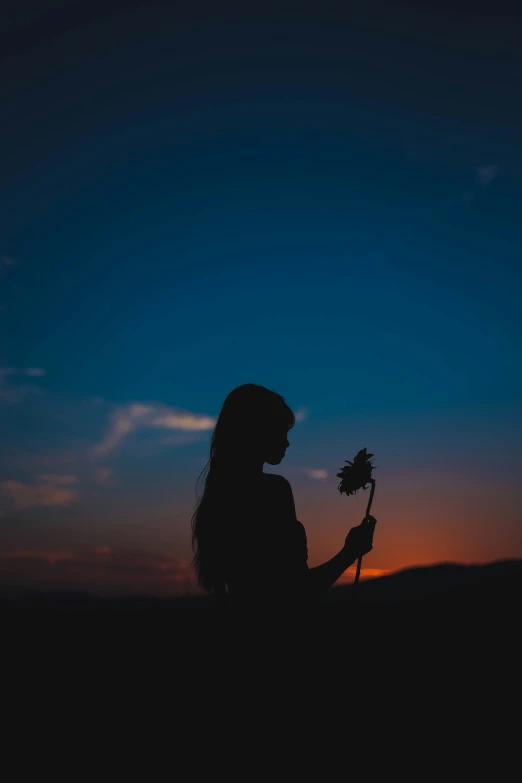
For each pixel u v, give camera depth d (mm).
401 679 3713
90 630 5500
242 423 1937
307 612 1737
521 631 4719
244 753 1684
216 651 1895
